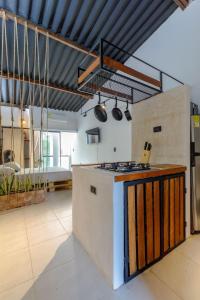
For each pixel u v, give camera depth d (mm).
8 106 4977
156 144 2332
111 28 2799
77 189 1923
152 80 2287
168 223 1676
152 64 2891
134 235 1365
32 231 2086
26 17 2383
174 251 1706
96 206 1487
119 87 2439
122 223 1303
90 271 1420
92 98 4926
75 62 3514
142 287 1263
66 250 1704
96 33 2822
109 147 4074
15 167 3754
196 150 1989
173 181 1735
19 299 1154
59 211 2727
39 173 3592
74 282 1303
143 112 2578
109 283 1292
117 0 2342
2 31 2479
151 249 1497
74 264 1501
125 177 1296
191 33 2256
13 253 1649
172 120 2086
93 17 2520
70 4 2266
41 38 2842
